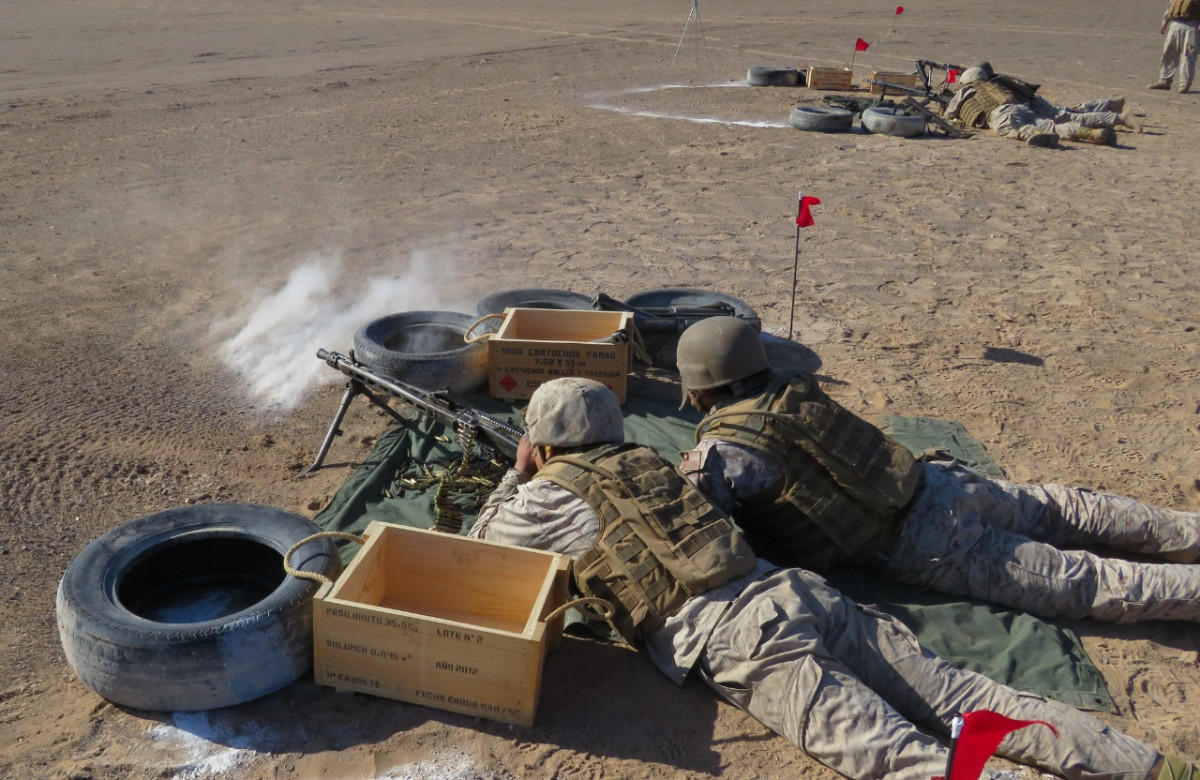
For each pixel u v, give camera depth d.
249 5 32.56
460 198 11.73
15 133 14.28
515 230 10.48
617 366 6.03
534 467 4.23
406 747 3.43
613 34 28.33
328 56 22.81
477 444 5.17
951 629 4.15
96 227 10.19
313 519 4.88
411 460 5.48
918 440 5.93
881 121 16.45
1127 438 6.19
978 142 16.20
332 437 5.51
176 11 30.64
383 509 4.96
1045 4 38.81
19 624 4.12
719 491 4.08
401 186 12.20
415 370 5.87
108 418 6.00
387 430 5.93
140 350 7.10
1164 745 3.60
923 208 11.91
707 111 18.16
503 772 3.34
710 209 11.57
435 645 3.48
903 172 13.83
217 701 3.52
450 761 3.38
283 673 3.61
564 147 14.71
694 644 3.59
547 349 5.98
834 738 3.27
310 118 16.12
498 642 3.41
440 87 19.42
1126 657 4.10
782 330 7.86
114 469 5.39
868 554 4.38
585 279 8.91
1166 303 8.82
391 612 3.46
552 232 10.44
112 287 8.41
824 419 4.19
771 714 3.46
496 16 31.64
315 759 3.36
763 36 28.91
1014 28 31.80
